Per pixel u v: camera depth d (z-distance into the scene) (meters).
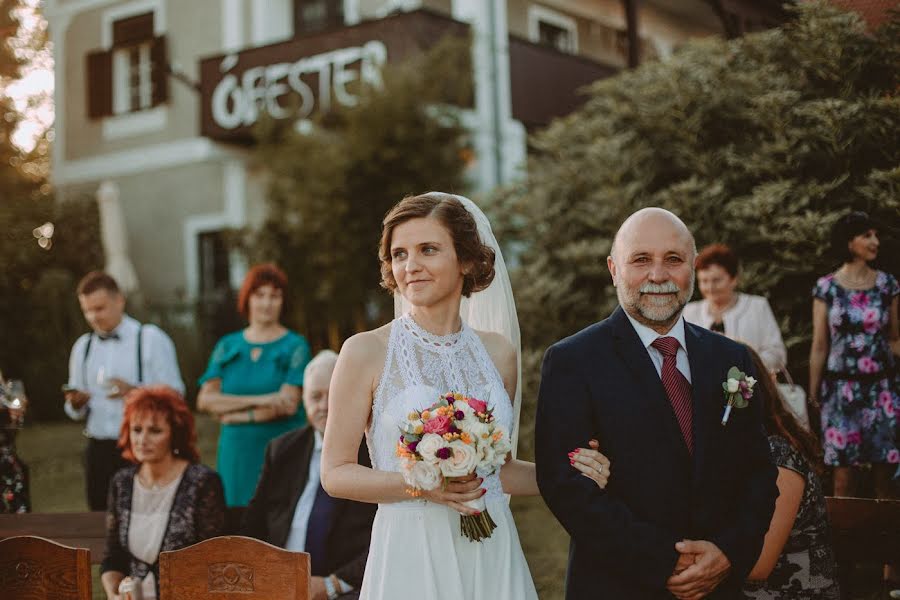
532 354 6.51
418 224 2.41
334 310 9.83
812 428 5.05
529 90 10.84
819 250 5.34
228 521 3.64
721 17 8.90
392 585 2.33
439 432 2.17
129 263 13.00
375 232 9.49
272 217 10.18
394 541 2.36
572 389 2.49
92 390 4.99
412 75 9.44
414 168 9.26
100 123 14.16
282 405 4.55
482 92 10.29
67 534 3.72
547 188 7.19
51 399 11.93
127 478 3.55
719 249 4.74
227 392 4.71
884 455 4.60
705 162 6.17
